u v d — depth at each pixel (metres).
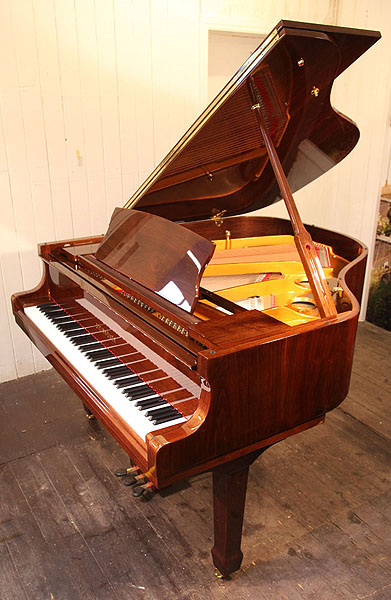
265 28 3.71
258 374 1.52
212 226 3.04
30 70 2.95
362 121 3.88
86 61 3.11
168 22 3.30
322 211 4.46
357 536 2.12
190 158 2.11
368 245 4.05
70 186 3.29
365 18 3.73
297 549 2.05
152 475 1.45
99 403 1.75
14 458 2.59
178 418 1.59
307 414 1.71
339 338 1.67
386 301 4.01
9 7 2.80
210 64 3.79
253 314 1.70
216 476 1.75
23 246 3.24
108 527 2.17
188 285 1.70
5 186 3.07
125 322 1.82
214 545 1.90
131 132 3.40
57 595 1.86
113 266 2.12
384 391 3.19
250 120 2.02
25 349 3.38
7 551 2.05
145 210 2.58
